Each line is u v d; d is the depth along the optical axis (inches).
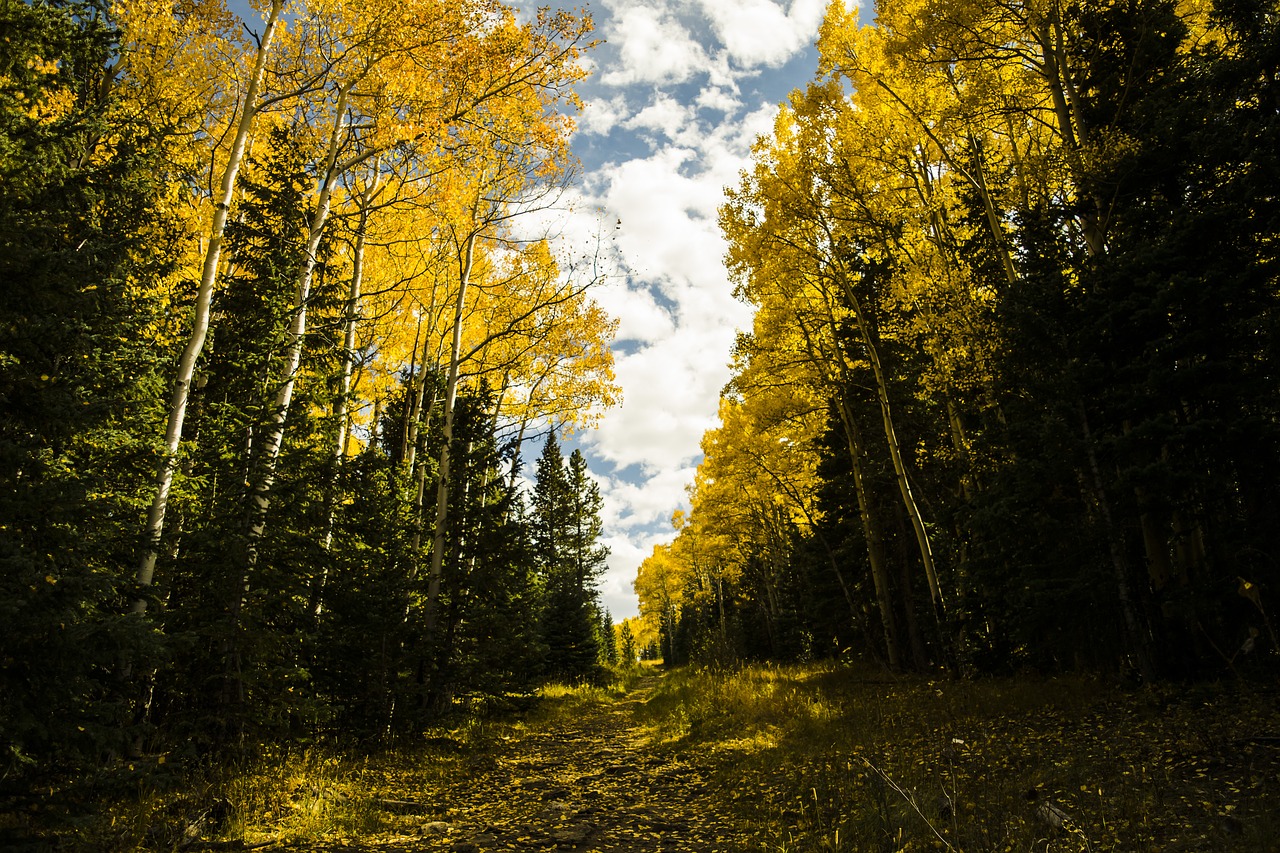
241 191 444.8
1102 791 210.4
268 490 326.6
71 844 190.4
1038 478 350.9
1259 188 295.3
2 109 226.7
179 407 301.3
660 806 286.5
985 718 346.6
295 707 318.3
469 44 409.1
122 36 304.5
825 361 633.0
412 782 346.0
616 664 2148.1
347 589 405.1
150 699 278.2
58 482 171.9
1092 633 369.1
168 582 299.6
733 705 495.2
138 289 306.2
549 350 607.2
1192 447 308.8
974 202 496.7
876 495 710.5
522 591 594.2
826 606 832.3
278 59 404.2
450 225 528.4
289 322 384.5
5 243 172.9
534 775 373.7
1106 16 396.2
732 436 838.5
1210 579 312.3
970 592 472.4
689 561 1646.2
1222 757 218.4
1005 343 383.6
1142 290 326.0
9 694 156.5
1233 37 331.0
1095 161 359.6
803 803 247.0
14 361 177.9
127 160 284.0
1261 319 290.5
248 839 229.0
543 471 1251.8
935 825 194.7
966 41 419.8
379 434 650.8
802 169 546.0
